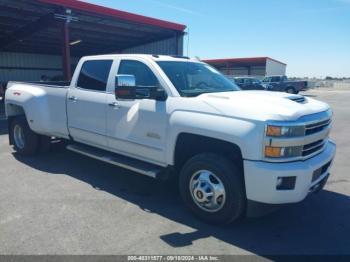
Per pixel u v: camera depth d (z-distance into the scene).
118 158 4.93
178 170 4.27
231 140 3.44
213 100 3.75
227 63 47.81
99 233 3.56
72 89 5.46
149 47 20.77
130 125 4.50
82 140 5.49
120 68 4.83
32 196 4.59
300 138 3.36
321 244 3.43
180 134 3.95
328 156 3.84
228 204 3.61
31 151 6.59
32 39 20.97
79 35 19.41
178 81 4.32
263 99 3.73
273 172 3.25
